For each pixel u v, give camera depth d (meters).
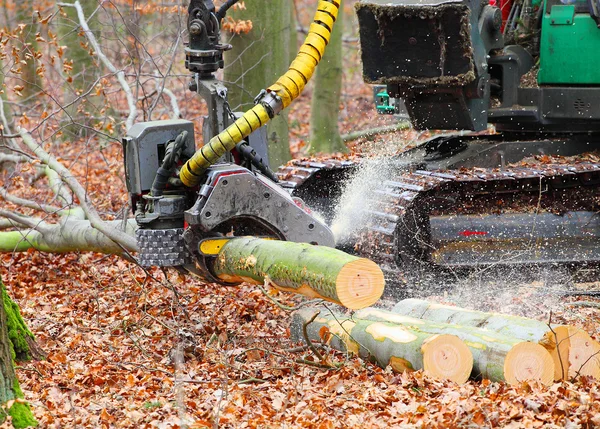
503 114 10.49
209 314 9.80
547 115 10.46
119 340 9.01
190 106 20.97
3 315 6.57
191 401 7.09
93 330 9.35
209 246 8.16
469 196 10.43
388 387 7.23
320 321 8.38
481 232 10.30
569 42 10.29
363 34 9.82
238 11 14.23
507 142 10.83
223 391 7.17
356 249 10.18
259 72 14.34
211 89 8.55
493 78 10.66
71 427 6.63
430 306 8.38
